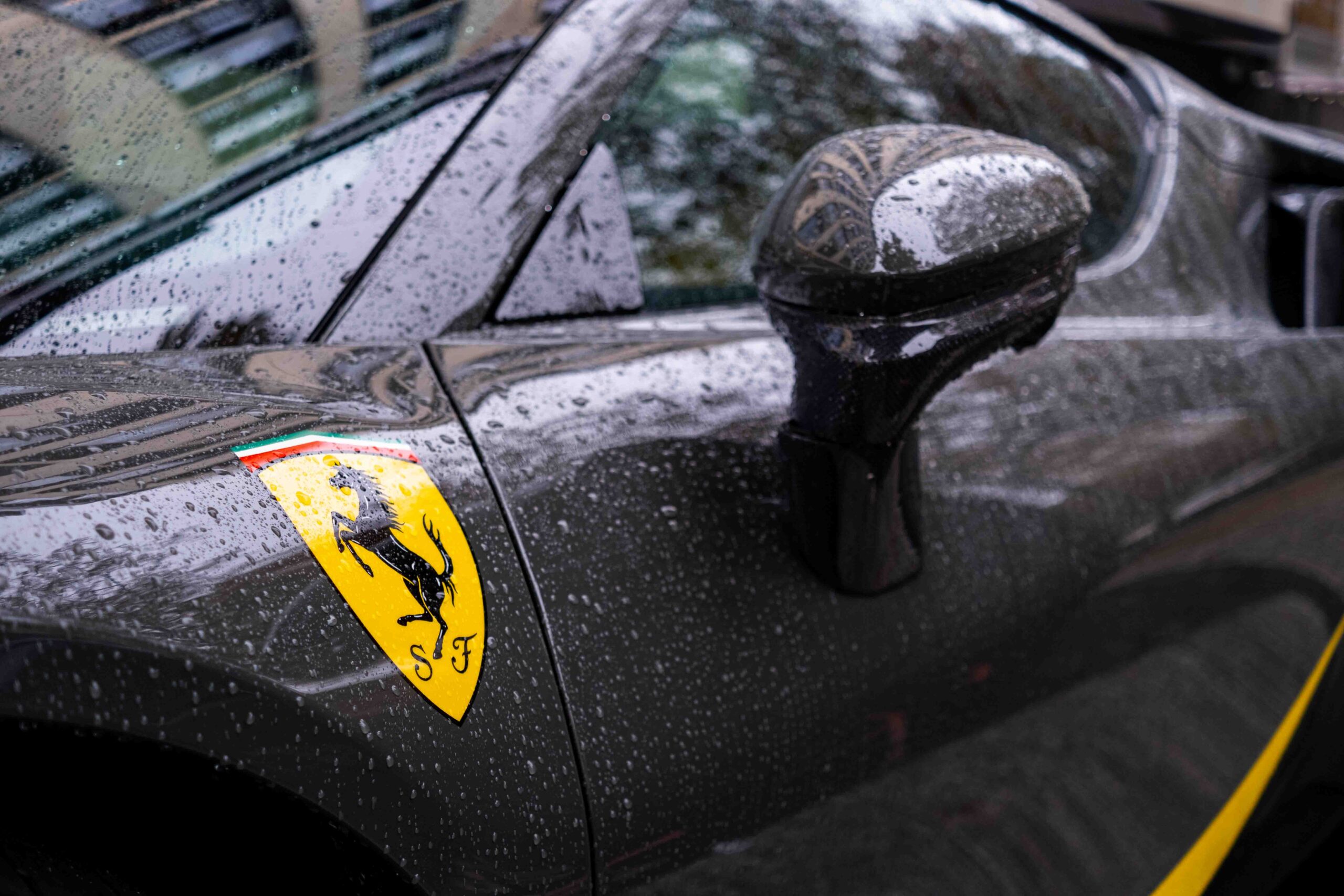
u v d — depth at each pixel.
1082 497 1.19
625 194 1.05
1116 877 1.23
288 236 0.89
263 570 0.62
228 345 0.83
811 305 0.75
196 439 0.66
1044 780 1.14
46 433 0.62
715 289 1.11
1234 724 1.47
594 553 0.79
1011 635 1.07
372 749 0.62
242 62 0.98
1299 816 1.73
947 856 1.02
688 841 0.79
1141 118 1.74
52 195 0.88
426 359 0.85
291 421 0.71
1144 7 6.77
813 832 0.89
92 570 0.55
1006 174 0.76
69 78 0.95
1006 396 1.18
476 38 1.03
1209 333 1.54
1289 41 7.76
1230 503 1.41
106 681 0.53
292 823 0.61
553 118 1.02
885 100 1.33
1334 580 1.69
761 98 1.20
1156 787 1.32
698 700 0.80
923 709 0.98
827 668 0.89
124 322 0.82
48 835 0.57
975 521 1.06
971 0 1.52
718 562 0.85
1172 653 1.35
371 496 0.69
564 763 0.72
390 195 0.93
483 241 0.94
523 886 0.70
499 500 0.76
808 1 1.28
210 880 0.63
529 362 0.88
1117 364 1.34
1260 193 1.82
